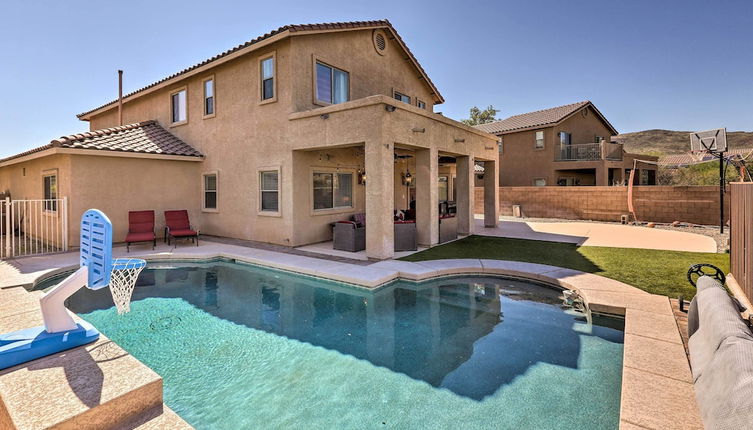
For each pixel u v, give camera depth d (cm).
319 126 994
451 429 310
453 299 672
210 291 734
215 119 1307
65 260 901
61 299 385
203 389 379
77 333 382
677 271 766
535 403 347
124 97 1672
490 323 557
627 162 2556
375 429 312
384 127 877
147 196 1246
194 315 600
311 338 509
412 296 693
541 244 1139
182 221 1223
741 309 411
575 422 317
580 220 1916
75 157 1083
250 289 746
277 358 448
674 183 3269
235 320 578
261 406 349
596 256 940
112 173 1162
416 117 1000
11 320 457
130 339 502
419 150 1087
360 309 627
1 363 329
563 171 2544
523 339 495
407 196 1648
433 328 541
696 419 278
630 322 481
